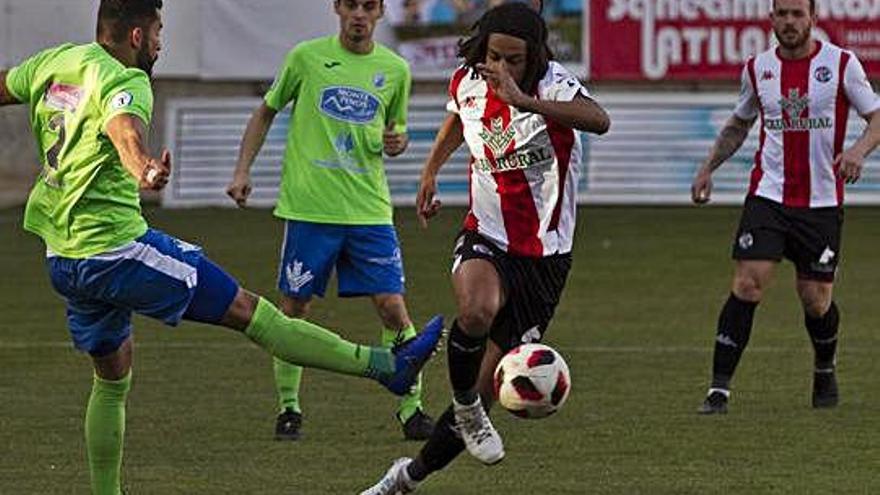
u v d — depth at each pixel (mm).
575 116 18250
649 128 56188
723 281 40688
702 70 55875
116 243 17656
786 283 40906
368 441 23172
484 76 18250
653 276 41531
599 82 56781
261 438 23359
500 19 18672
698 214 54531
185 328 34281
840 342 31859
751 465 21438
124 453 22312
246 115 56375
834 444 22750
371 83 24531
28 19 55188
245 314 18000
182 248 17906
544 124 18750
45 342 32156
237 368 29281
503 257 18969
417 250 46188
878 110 25031
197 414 25125
